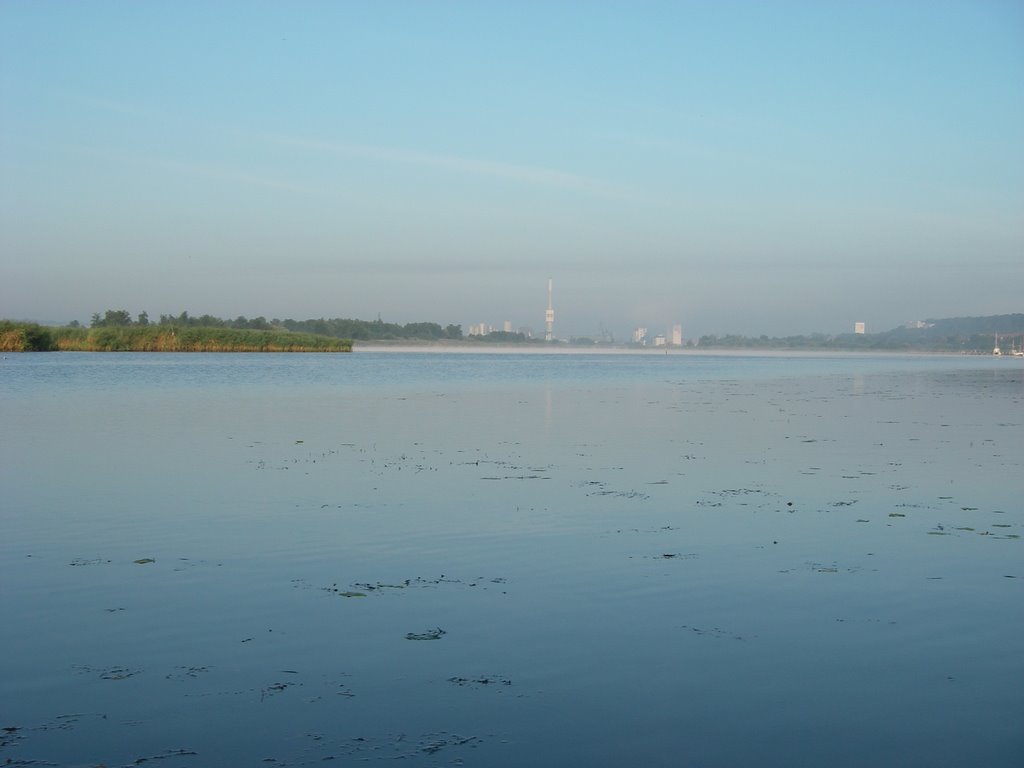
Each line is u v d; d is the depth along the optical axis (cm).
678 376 9631
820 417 4381
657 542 1695
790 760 864
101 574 1473
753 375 10144
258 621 1242
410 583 1426
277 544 1675
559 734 912
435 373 9331
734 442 3281
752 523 1862
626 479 2417
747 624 1231
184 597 1350
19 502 2067
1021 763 855
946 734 915
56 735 909
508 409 4725
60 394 5406
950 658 1112
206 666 1084
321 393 5788
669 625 1227
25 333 13338
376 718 947
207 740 898
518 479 2405
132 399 5081
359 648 1141
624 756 869
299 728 923
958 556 1594
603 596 1354
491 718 947
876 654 1123
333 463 2686
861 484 2352
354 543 1684
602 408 4859
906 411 4781
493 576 1465
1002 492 2241
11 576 1462
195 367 9338
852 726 930
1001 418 4353
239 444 3125
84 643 1160
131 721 940
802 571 1491
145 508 2003
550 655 1118
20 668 1078
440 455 2881
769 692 1012
